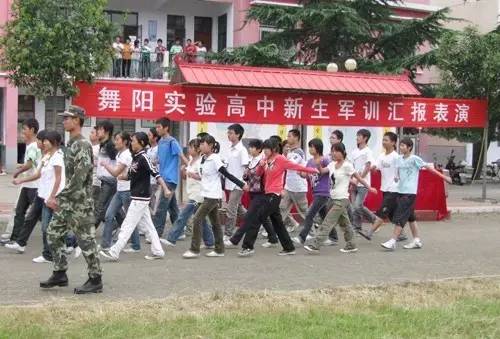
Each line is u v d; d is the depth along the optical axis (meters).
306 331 7.80
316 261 13.10
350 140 27.86
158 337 7.41
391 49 34.94
